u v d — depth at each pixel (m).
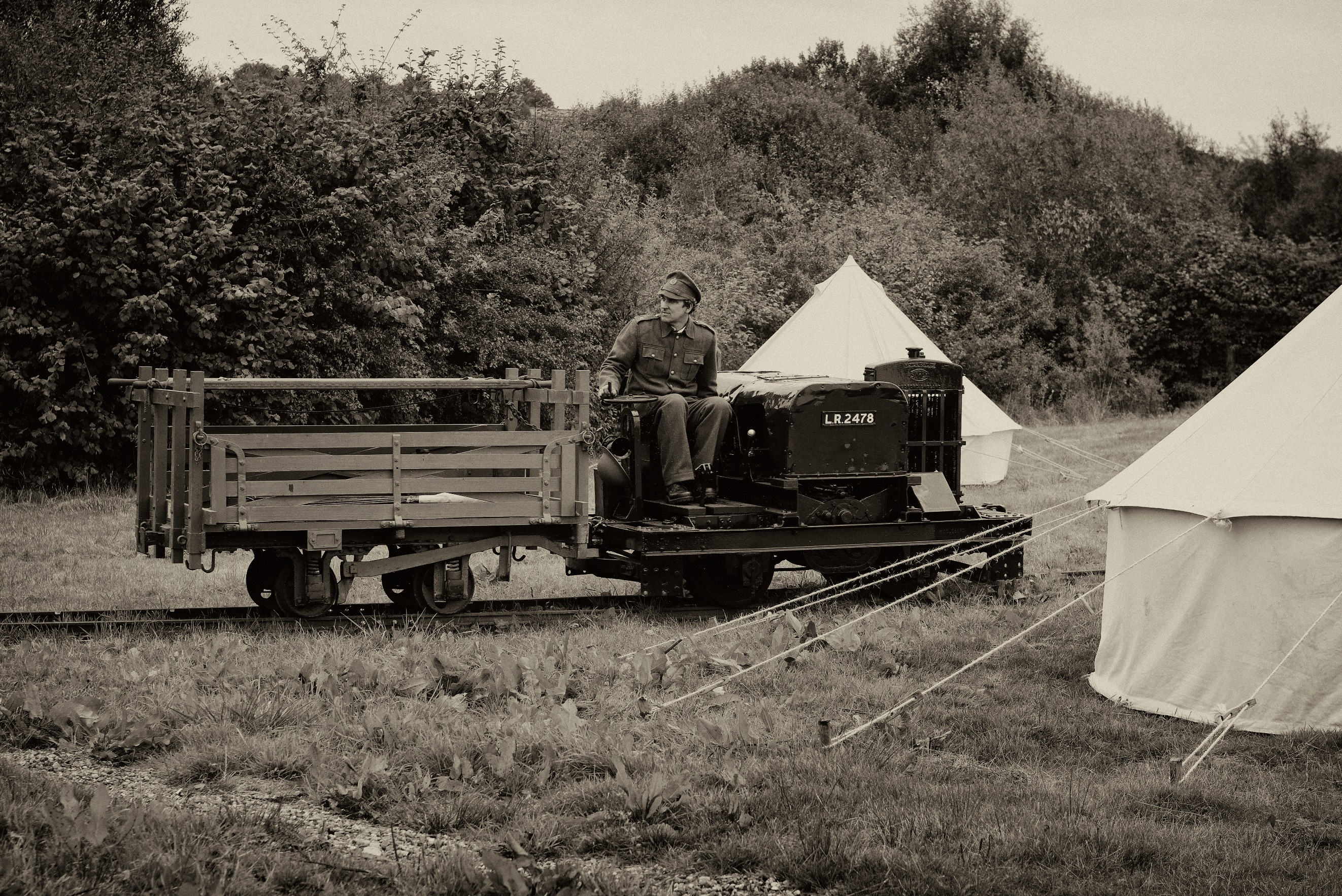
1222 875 4.59
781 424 9.59
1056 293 35.56
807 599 9.50
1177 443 7.22
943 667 7.77
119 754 5.84
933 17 58.25
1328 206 45.03
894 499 10.12
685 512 9.36
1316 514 6.29
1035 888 4.50
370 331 17.98
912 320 29.52
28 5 23.19
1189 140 54.22
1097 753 6.18
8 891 4.14
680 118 42.56
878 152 45.28
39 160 16.31
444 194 19.45
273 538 8.29
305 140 17.56
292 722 6.24
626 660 7.38
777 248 31.17
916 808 5.16
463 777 5.46
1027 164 38.31
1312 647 6.35
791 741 6.11
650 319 9.76
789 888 4.53
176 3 27.92
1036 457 18.39
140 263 16.38
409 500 8.73
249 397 16.84
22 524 13.34
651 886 4.50
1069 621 9.08
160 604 9.27
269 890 4.32
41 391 15.71
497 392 19.94
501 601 9.50
